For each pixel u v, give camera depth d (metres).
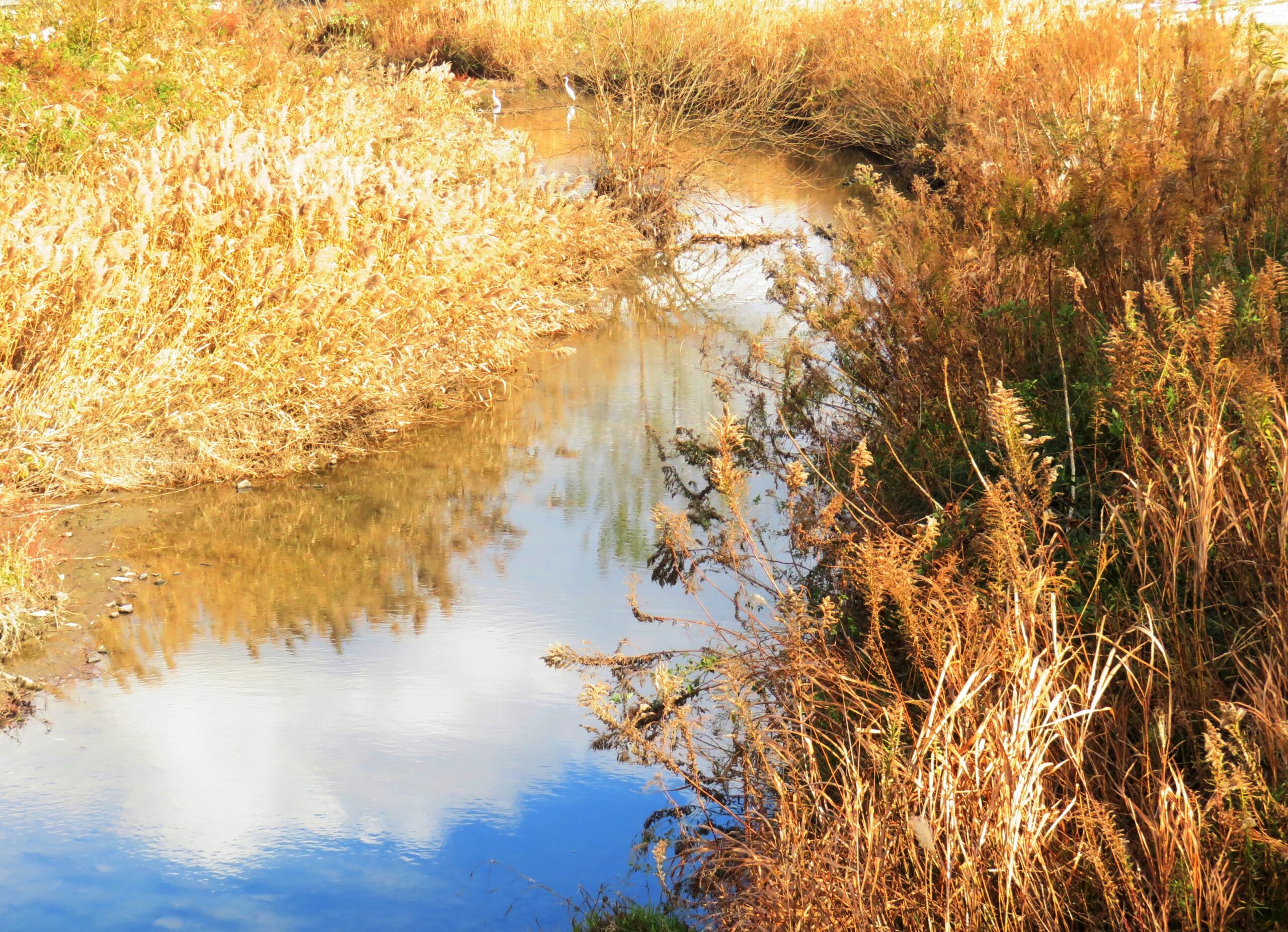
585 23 17.91
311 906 4.07
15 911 4.03
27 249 7.42
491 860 4.29
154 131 10.22
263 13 18.73
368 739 5.07
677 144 16.50
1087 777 3.41
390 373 8.70
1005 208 6.62
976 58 16.50
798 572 5.93
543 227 12.07
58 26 12.58
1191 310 5.06
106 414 7.55
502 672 5.58
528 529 7.20
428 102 15.51
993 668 3.46
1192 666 3.55
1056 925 2.95
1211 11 9.73
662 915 3.89
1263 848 2.92
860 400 7.15
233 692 5.41
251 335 7.88
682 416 9.18
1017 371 5.73
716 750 4.64
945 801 3.10
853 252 7.98
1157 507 3.93
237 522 7.21
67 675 5.54
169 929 3.95
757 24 21.28
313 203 8.36
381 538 7.06
